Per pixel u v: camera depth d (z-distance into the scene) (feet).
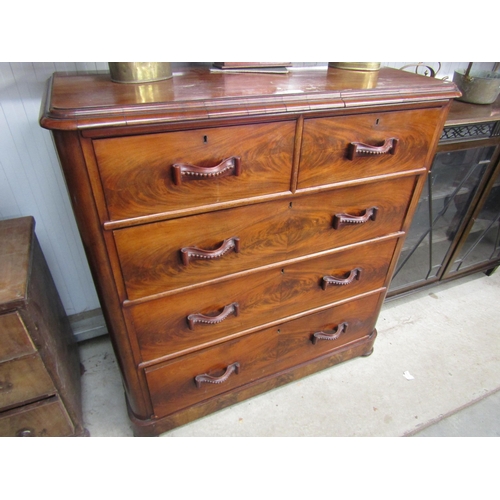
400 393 3.94
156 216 2.20
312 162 2.49
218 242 2.52
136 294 2.46
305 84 2.56
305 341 3.68
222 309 2.90
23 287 2.35
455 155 3.97
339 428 3.58
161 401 3.16
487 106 4.21
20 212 3.41
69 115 1.76
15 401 2.65
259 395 3.86
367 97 2.38
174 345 2.88
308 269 3.11
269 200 2.49
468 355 4.43
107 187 2.00
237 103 2.06
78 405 3.37
